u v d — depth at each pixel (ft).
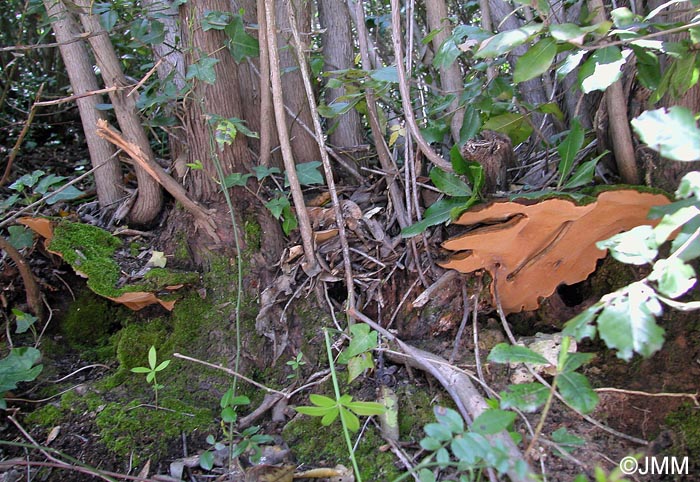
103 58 6.84
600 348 6.04
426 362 5.76
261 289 6.68
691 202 4.50
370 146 8.30
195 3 6.53
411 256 6.55
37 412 5.83
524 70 4.61
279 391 6.10
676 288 3.64
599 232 5.82
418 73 8.54
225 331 6.48
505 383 5.81
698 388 5.46
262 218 6.89
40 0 7.67
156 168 6.44
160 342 6.56
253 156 7.22
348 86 6.61
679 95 5.11
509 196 5.82
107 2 7.57
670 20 6.01
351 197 7.29
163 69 7.77
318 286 6.55
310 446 5.62
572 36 4.25
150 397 6.07
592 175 5.50
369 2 12.03
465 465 4.00
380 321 6.55
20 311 6.45
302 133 7.70
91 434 5.63
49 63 12.46
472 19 10.80
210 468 5.01
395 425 5.63
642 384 5.67
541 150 7.77
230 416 5.22
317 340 6.40
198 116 6.70
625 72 6.11
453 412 4.08
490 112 6.76
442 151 7.70
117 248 7.07
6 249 6.32
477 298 6.30
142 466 5.40
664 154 3.27
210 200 6.86
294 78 7.59
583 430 5.39
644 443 5.29
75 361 6.73
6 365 5.62
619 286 6.34
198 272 6.86
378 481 5.20
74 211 8.02
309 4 7.73
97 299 7.04
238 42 6.54
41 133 11.80
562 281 6.45
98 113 7.85
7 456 5.45
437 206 6.04
